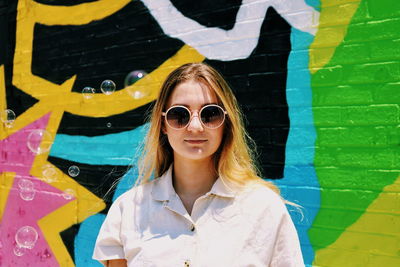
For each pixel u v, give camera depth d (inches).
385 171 75.9
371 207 76.9
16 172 140.6
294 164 86.0
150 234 51.1
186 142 51.7
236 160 54.8
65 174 126.0
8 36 144.6
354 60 79.7
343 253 79.4
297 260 47.9
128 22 113.7
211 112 51.3
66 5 128.3
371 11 78.1
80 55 124.3
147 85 108.3
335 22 81.9
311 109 84.4
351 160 79.6
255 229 48.3
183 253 48.7
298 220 84.8
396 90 75.4
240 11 94.1
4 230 143.6
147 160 58.7
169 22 105.4
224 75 95.7
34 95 136.1
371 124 77.7
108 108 116.7
